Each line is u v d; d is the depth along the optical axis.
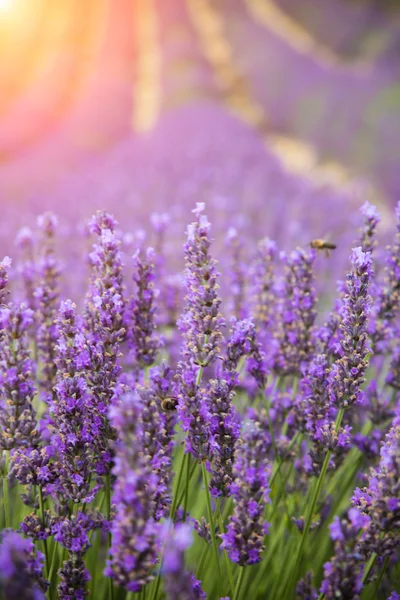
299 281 0.82
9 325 0.70
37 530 0.72
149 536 0.66
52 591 0.74
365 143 5.02
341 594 0.67
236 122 5.44
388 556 0.73
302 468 0.82
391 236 1.52
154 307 0.79
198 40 8.48
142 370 0.80
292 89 6.36
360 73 6.70
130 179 3.25
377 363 0.90
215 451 0.72
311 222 2.42
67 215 2.56
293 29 9.01
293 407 0.80
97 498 0.78
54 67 6.78
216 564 0.72
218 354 0.74
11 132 5.31
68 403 0.72
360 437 0.81
